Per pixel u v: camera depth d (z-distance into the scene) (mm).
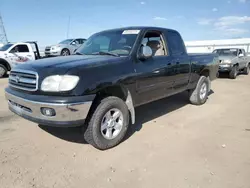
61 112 2820
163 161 3064
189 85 5398
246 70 13547
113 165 2973
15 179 2639
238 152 3309
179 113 5207
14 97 3238
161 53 4586
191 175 2744
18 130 4035
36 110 2951
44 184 2564
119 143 3602
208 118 4848
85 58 3535
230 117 4910
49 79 2891
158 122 4586
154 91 4180
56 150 3354
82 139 3729
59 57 3842
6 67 10977
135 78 3645
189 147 3469
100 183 2600
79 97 2885
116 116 3469
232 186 2535
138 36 3945
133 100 3740
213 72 6266
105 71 3201
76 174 2768
